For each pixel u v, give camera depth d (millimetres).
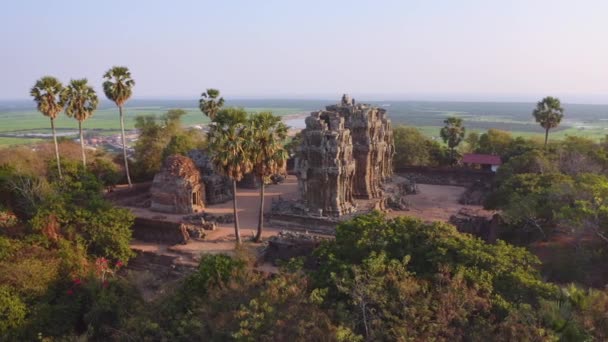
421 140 91625
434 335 20797
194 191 59062
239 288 26484
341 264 26266
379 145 61500
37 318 30750
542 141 88500
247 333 21578
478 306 22219
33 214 43156
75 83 67625
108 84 70688
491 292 23688
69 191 50562
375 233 29031
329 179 51719
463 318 21516
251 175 74125
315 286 25984
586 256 32625
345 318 22281
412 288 22703
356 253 27828
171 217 56219
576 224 33531
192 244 47031
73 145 88438
